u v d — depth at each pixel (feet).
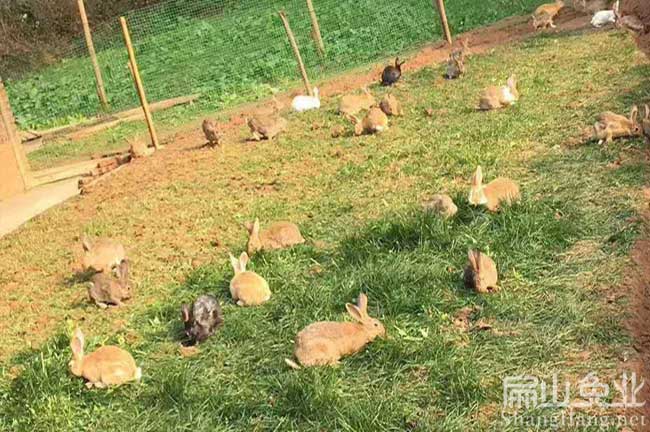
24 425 17.10
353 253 21.31
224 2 72.23
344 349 17.53
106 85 58.23
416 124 31.63
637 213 20.95
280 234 22.80
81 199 31.94
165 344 19.39
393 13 56.49
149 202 29.25
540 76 34.06
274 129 33.94
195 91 52.34
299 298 19.76
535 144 26.71
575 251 19.94
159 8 73.56
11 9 74.64
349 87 40.60
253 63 54.39
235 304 20.42
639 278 18.65
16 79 68.69
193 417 16.65
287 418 16.26
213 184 29.76
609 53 35.58
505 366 16.74
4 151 36.45
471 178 25.20
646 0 41.22
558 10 44.37
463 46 41.47
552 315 17.93
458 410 15.80
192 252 24.39
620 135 25.52
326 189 26.99
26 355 20.07
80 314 21.83
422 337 17.92
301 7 64.39
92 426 16.93
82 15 53.57
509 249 20.35
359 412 15.98
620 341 16.88
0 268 26.30
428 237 21.39
